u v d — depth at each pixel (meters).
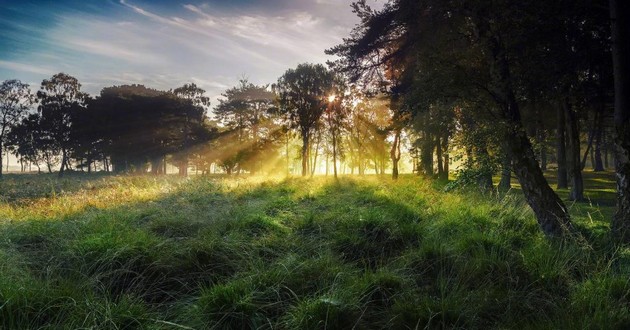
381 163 49.62
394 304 4.50
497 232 7.06
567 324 4.00
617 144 7.75
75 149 55.66
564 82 9.45
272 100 53.88
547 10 7.57
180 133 57.91
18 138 56.34
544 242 6.65
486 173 8.13
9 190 15.88
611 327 3.85
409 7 9.50
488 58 8.27
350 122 42.16
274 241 6.23
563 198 16.44
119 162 60.81
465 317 4.17
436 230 7.04
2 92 49.84
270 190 13.98
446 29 8.88
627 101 7.81
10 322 3.47
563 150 20.62
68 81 55.12
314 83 41.50
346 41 19.36
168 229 6.83
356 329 3.99
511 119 7.83
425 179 20.14
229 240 5.96
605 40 9.29
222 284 4.71
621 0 7.81
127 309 3.96
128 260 4.97
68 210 9.02
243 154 50.22
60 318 3.68
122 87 64.38
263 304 4.28
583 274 5.43
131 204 10.24
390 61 18.56
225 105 56.84
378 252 6.34
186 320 3.98
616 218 7.51
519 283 5.14
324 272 5.09
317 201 10.85
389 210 8.79
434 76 8.26
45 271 4.75
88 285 4.41
